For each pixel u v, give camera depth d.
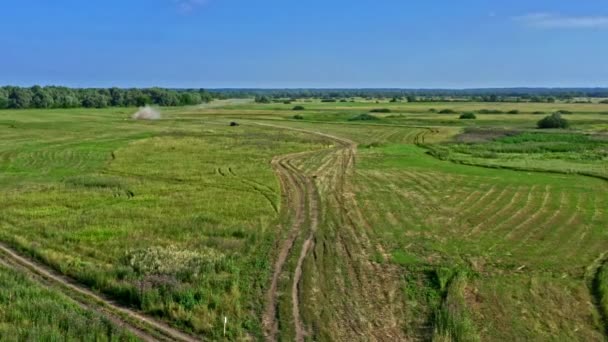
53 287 18.97
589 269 20.66
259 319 16.64
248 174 40.41
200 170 42.12
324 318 16.69
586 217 28.11
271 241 24.06
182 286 18.33
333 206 30.59
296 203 31.28
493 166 44.34
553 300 18.05
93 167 43.84
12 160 47.44
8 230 25.50
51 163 46.03
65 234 24.59
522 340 15.52
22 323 15.68
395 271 20.55
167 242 23.56
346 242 24.02
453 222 27.30
